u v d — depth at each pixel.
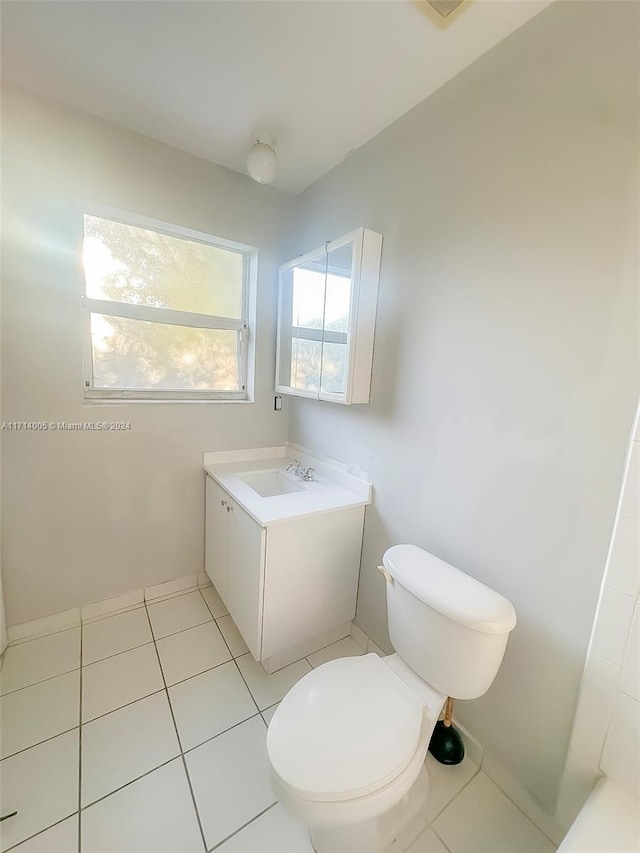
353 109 1.41
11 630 1.63
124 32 1.12
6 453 1.52
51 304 1.53
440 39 1.09
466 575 1.17
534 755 1.09
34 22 1.09
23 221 1.43
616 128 0.85
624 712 0.90
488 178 1.13
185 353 1.97
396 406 1.51
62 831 1.01
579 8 0.90
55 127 1.44
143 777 1.16
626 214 0.85
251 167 1.57
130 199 1.63
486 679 1.03
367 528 1.70
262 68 1.23
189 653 1.66
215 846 1.01
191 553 2.10
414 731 0.96
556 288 0.98
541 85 0.98
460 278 1.23
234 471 1.99
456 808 1.12
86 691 1.44
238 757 1.24
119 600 1.90
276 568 1.46
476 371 1.19
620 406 0.87
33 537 1.63
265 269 2.08
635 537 0.86
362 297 1.52
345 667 1.16
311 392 1.80
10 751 1.20
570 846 0.81
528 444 1.07
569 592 0.99
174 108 1.46
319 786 0.82
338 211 1.79
